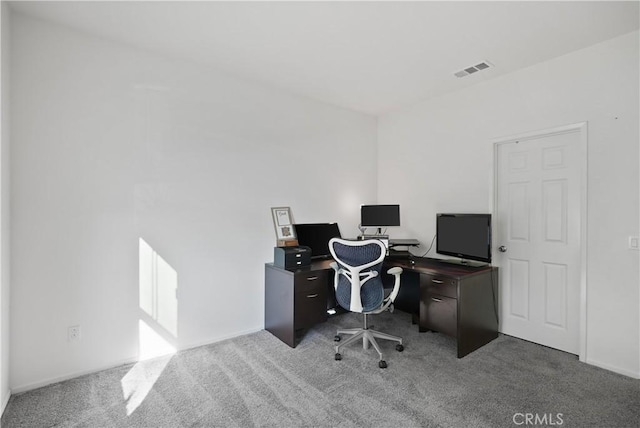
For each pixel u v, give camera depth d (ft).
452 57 9.05
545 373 7.80
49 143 7.30
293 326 9.32
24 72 7.03
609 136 8.05
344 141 13.55
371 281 8.83
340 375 7.72
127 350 8.30
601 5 6.69
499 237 10.55
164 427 5.90
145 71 8.64
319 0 6.56
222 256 9.98
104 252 8.00
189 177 9.36
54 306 7.35
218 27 7.59
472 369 8.01
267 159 11.12
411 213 13.29
